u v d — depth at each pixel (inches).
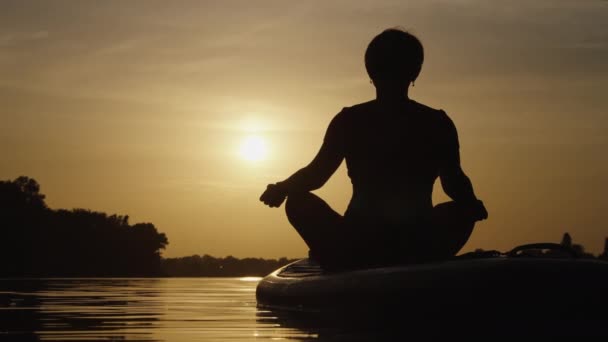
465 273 122.9
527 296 118.6
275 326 135.7
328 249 156.3
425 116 154.3
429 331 120.9
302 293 156.5
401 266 136.0
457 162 155.1
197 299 246.8
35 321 152.3
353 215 153.3
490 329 120.8
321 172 157.2
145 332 129.3
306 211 156.9
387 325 130.0
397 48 154.2
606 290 117.6
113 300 235.0
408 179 152.1
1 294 271.6
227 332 127.3
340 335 117.1
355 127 155.0
